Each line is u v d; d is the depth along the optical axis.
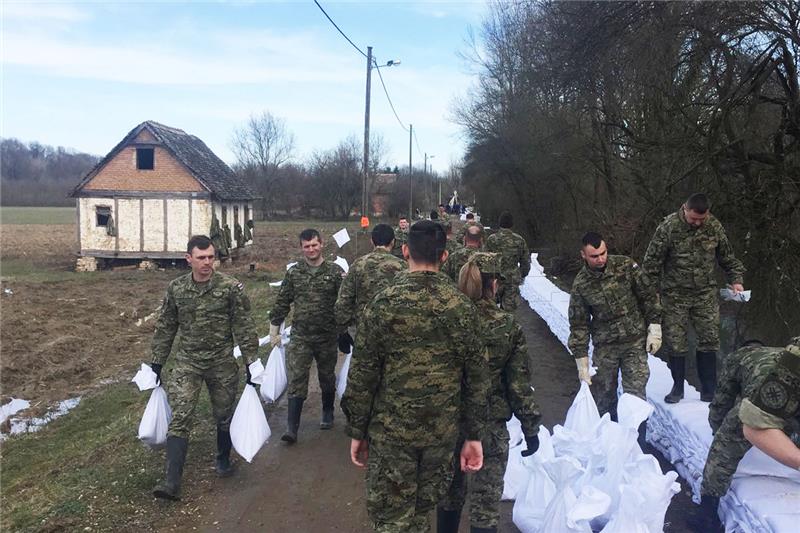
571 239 19.83
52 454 6.13
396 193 63.78
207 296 4.64
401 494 2.84
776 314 8.31
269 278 19.34
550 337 10.07
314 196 63.66
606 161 15.63
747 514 3.30
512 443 4.39
